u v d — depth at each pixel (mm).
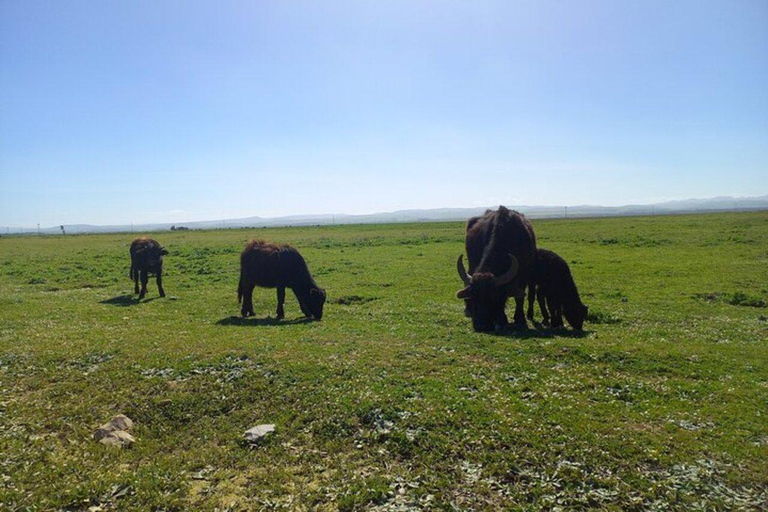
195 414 8555
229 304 19609
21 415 8523
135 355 11219
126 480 6445
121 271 29875
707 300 19156
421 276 25641
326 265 30547
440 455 7004
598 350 11219
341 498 6090
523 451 7035
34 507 5801
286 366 10258
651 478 6418
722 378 9805
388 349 11633
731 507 5816
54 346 12125
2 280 26891
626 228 50562
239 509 5980
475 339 12531
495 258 13945
